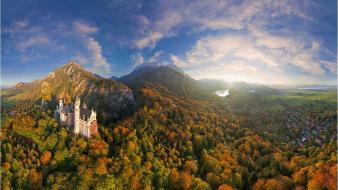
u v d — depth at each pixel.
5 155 173.12
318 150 158.50
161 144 196.12
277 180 139.50
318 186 126.50
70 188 149.50
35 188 156.00
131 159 170.88
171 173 159.50
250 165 164.88
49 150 185.88
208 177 153.12
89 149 182.88
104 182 148.62
